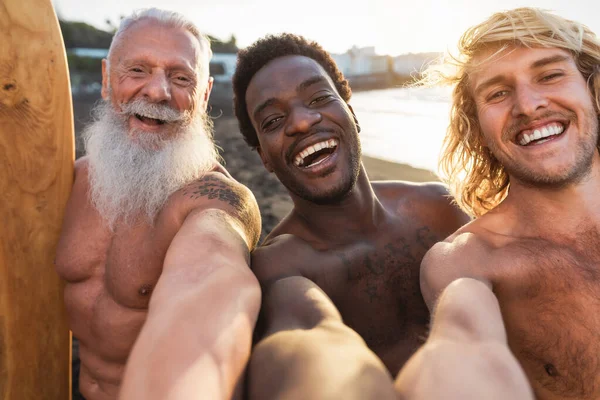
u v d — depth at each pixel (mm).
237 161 2312
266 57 626
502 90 488
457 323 340
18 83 622
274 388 255
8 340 614
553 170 458
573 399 451
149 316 326
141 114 615
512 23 474
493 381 267
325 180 574
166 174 587
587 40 495
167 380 259
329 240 595
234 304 333
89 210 624
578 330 442
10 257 617
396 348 595
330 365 256
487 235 487
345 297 576
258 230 557
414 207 651
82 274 594
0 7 612
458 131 603
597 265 451
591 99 493
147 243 566
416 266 611
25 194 626
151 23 642
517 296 459
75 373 929
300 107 574
